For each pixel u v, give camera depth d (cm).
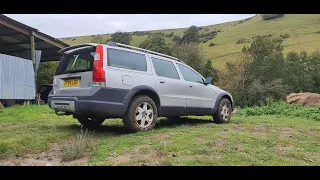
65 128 529
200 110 630
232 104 723
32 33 1444
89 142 397
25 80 1369
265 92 2025
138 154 337
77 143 362
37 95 1503
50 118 724
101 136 460
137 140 408
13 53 1914
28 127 534
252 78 2203
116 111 452
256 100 2062
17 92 1309
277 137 461
